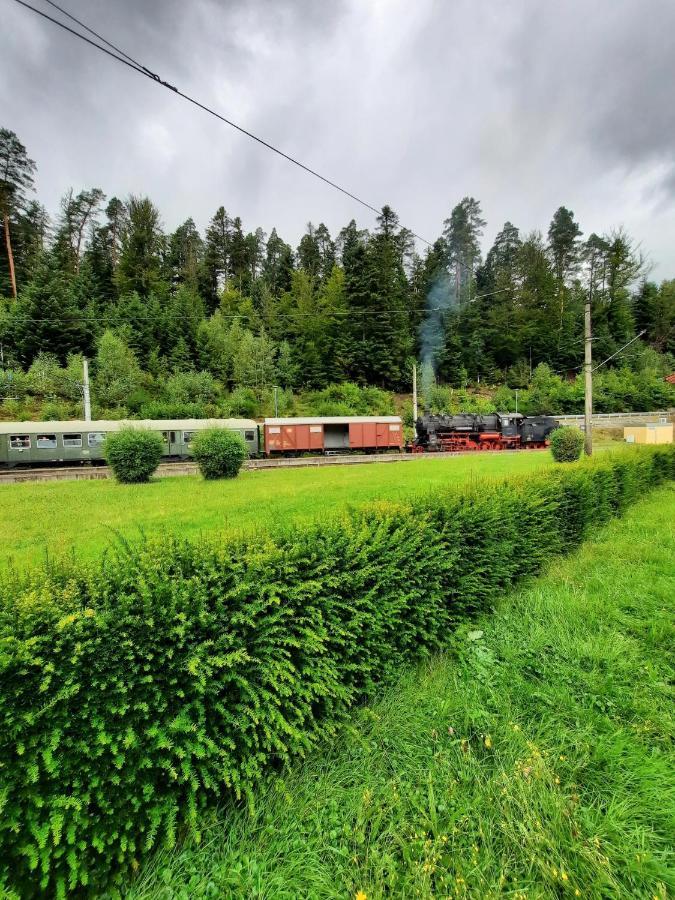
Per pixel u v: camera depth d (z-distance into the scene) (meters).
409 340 44.09
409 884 1.71
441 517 3.79
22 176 40.53
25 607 1.69
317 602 2.55
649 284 56.03
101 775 1.68
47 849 1.54
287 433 25.92
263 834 1.95
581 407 42.12
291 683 2.27
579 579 4.93
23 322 32.59
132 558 2.22
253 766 2.04
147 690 1.84
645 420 41.19
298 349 42.91
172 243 53.28
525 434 30.62
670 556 5.38
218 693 2.09
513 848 1.87
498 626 3.90
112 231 48.34
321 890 1.72
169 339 38.53
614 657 3.23
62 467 21.69
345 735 2.59
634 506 9.02
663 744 2.46
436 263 46.91
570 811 2.02
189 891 1.72
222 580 2.22
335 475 16.56
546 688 2.98
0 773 1.51
